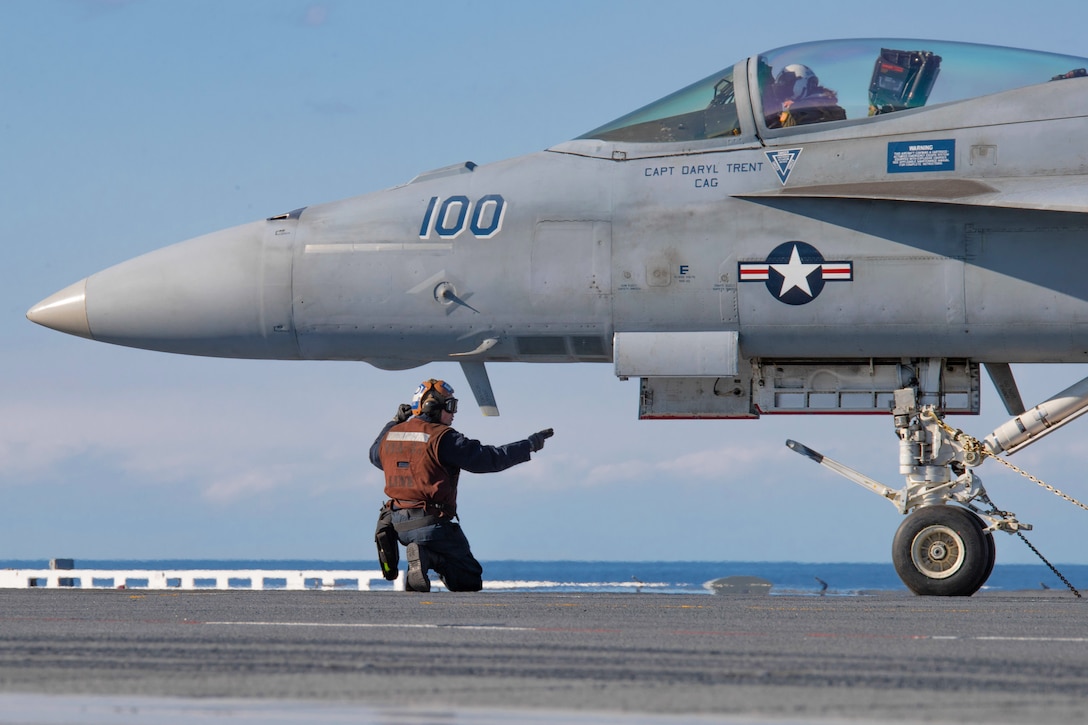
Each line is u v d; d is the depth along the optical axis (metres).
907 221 36.34
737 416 39.09
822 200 36.88
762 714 9.84
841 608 26.81
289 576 52.31
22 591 38.50
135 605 26.48
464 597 30.80
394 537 34.75
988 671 13.17
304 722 9.38
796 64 38.59
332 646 15.62
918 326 36.16
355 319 38.97
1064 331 35.59
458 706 10.26
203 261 40.22
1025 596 37.00
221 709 10.02
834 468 37.50
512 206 38.56
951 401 38.06
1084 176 35.22
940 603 30.05
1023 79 37.25
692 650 15.45
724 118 38.44
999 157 35.94
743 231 37.09
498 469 33.19
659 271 37.25
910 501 36.06
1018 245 35.72
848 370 38.50
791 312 36.69
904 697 10.94
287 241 39.72
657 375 37.28
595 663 13.73
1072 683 12.15
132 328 40.47
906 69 37.78
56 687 11.37
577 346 38.50
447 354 39.38
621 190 38.12
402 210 39.34
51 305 41.28
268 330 39.69
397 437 33.91
